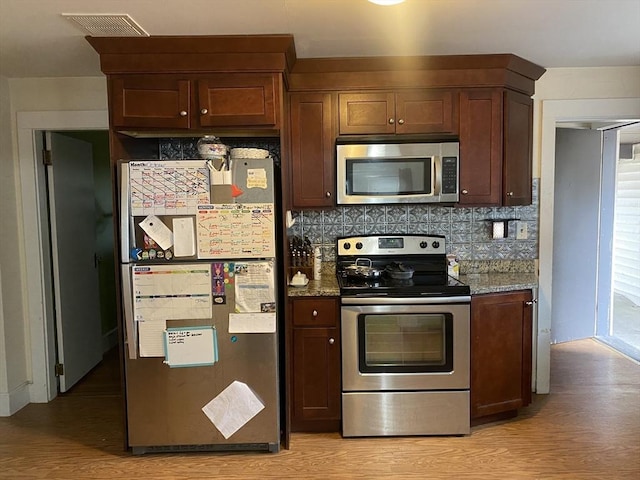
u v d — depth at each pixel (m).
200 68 2.46
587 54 2.79
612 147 4.63
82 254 3.77
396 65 2.79
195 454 2.58
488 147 2.88
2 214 3.03
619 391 3.31
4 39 2.38
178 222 2.43
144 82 2.48
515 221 3.21
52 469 2.45
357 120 2.87
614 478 2.28
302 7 2.04
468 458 2.48
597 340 4.54
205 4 2.00
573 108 3.14
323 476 2.35
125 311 2.45
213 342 2.48
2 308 3.03
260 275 2.46
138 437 2.54
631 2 2.03
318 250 3.03
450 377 2.66
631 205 5.75
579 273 4.52
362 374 2.67
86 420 3.00
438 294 2.62
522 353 2.86
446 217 3.24
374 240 3.11
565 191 4.40
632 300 5.84
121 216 2.39
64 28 2.24
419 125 2.86
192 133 2.72
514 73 2.89
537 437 2.69
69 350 3.51
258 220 2.45
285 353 2.62
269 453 2.57
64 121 3.12
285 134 2.67
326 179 2.89
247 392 2.53
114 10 2.05
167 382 2.51
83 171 3.81
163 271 2.43
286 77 2.69
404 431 2.70
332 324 2.67
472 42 2.53
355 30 2.33
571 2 2.03
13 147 3.14
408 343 2.66
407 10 2.09
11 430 2.88
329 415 2.72
